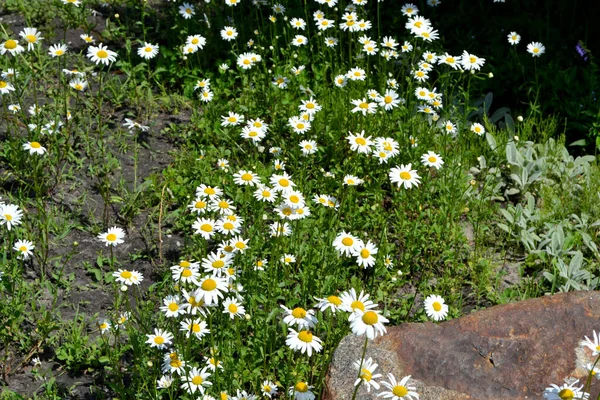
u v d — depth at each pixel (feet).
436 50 8.06
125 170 6.74
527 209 6.34
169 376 4.37
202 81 7.18
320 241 5.85
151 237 6.07
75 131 6.86
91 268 5.74
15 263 5.39
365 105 6.41
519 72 7.86
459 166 6.32
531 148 6.77
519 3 8.71
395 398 3.79
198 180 6.48
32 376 4.90
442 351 4.69
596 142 7.04
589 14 8.43
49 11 8.48
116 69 7.92
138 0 8.82
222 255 4.65
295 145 6.82
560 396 3.59
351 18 7.30
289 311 4.03
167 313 4.49
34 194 6.31
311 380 4.77
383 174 6.52
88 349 4.96
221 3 8.77
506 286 5.88
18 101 6.82
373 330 3.67
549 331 4.76
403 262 5.85
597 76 7.79
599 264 5.94
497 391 4.54
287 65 7.61
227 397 4.16
